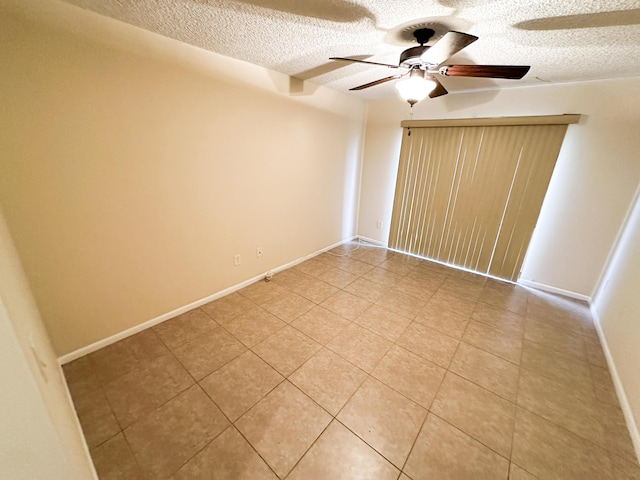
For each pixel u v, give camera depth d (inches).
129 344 77.3
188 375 67.6
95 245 68.6
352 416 58.4
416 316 96.5
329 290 113.0
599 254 105.7
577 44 67.8
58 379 50.0
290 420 57.1
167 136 75.8
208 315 92.7
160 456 49.6
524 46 70.9
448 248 140.5
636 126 92.2
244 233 106.7
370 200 167.3
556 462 50.7
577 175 104.3
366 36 68.6
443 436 54.9
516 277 123.6
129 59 65.1
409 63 65.6
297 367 71.4
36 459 21.1
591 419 59.6
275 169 111.0
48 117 56.4
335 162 142.5
